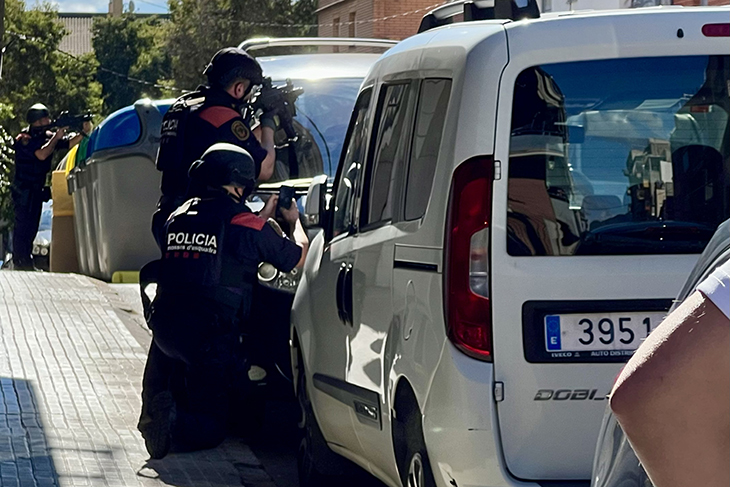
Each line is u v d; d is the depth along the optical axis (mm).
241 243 7371
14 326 12008
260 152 8695
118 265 17344
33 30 62375
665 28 4676
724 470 1937
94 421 8281
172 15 67562
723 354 1923
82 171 18531
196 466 7363
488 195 4590
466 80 4680
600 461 2432
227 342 7414
